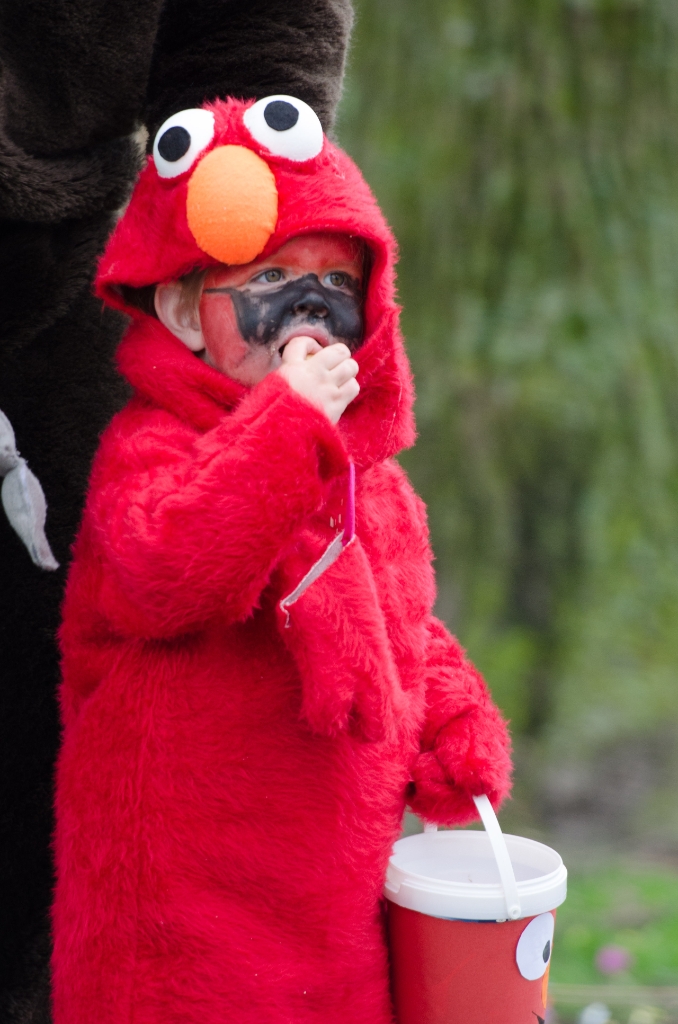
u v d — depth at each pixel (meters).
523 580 20.97
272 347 6.38
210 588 5.66
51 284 6.74
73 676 6.48
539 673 21.41
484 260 20.06
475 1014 6.46
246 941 6.02
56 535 7.05
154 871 5.99
